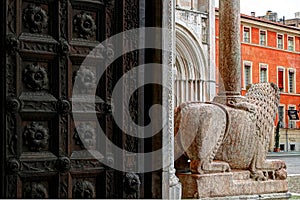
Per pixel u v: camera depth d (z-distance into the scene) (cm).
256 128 902
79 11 422
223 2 973
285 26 4825
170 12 508
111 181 434
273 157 3606
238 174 865
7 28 392
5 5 391
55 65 410
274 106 951
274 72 4759
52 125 409
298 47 5034
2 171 390
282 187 925
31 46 400
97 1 429
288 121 4988
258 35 4569
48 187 407
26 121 399
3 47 391
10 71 392
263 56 4609
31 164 399
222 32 973
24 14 400
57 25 410
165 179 460
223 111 848
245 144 884
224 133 852
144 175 451
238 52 965
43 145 404
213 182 814
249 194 869
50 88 409
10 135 392
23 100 396
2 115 390
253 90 946
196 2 2947
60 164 408
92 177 427
